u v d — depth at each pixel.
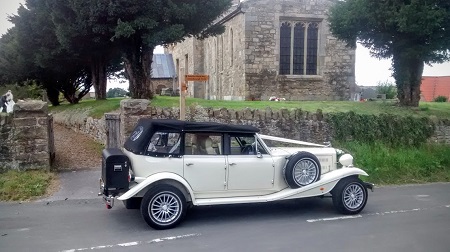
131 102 12.14
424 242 6.56
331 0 24.84
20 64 22.64
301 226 7.46
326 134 14.20
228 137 7.95
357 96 26.20
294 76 24.72
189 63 38.72
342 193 8.20
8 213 8.23
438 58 16.80
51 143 12.10
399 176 12.29
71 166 12.24
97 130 15.83
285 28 24.86
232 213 8.39
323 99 25.31
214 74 31.81
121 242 6.54
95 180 10.75
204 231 7.15
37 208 8.62
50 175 10.76
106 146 13.36
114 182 7.26
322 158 8.78
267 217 8.09
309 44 25.38
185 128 7.64
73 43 16.17
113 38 14.27
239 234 6.97
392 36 17.09
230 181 7.84
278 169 8.19
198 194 7.72
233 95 26.03
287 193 7.97
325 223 7.66
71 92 27.27
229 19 26.36
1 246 6.33
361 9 16.36
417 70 18.33
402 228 7.35
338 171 8.34
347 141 14.25
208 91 34.38
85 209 8.57
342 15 17.42
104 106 18.69
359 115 14.62
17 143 10.80
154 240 6.64
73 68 23.45
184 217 7.92
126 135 12.07
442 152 14.23
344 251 6.12
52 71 23.61
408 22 15.45
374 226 7.48
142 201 7.20
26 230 7.16
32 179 10.19
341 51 25.53
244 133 8.05
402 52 17.02
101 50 17.98
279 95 24.48
